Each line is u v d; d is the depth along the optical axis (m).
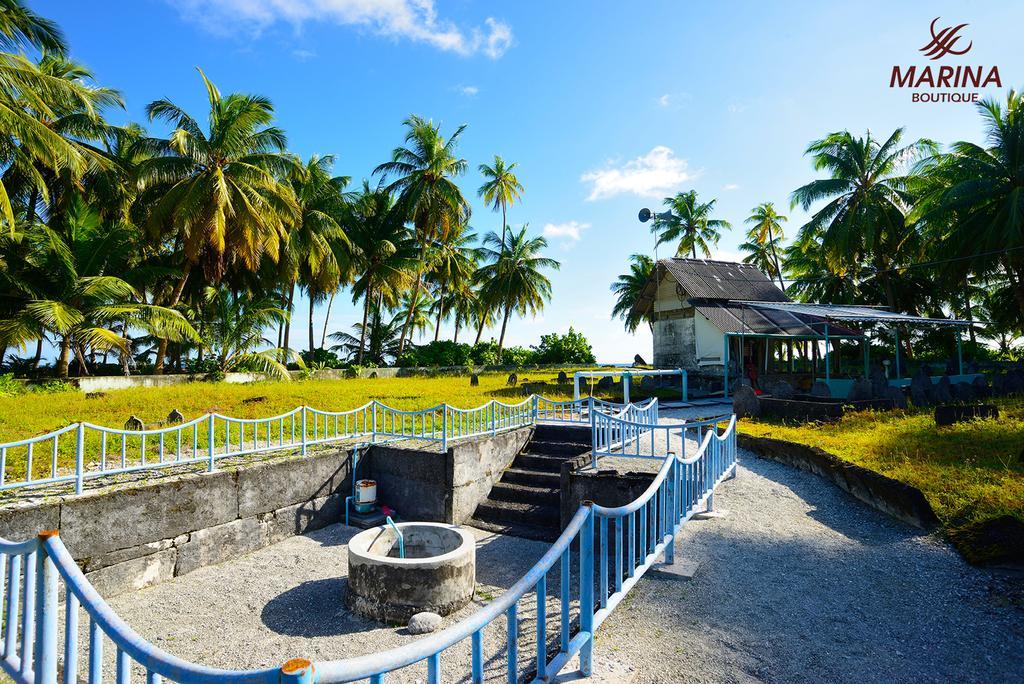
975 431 8.35
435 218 31.02
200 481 6.14
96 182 20.98
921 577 4.72
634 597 4.48
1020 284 21.30
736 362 20.45
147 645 1.92
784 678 3.40
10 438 8.37
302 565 6.23
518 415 9.62
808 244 30.50
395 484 8.09
